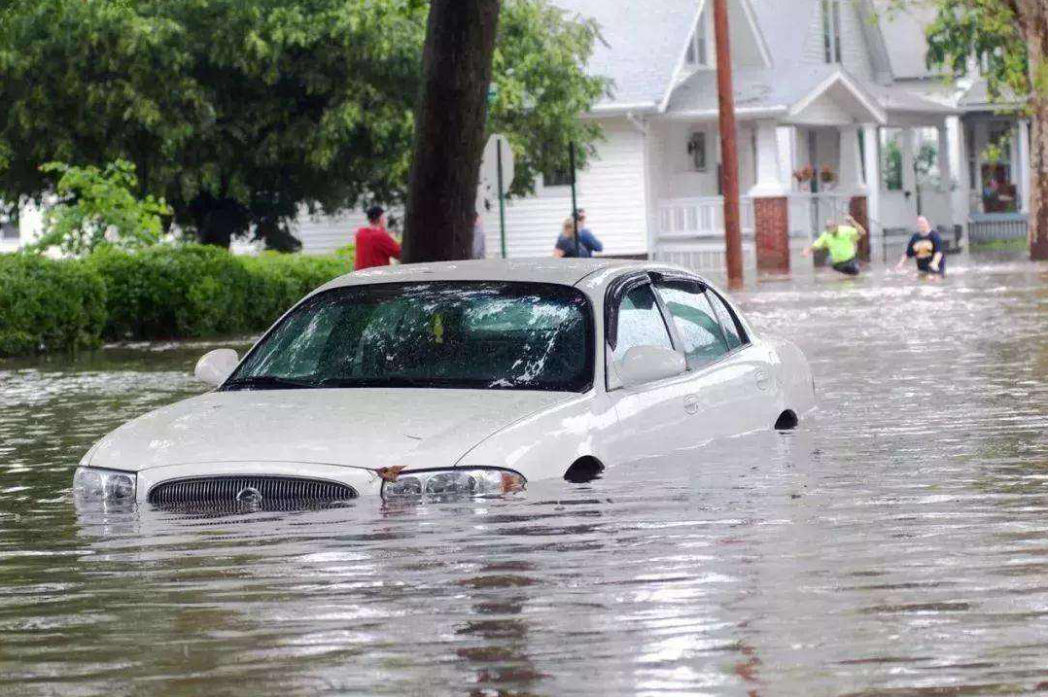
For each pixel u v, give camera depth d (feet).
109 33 266.77
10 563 49.21
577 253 221.66
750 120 387.14
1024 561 45.60
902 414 85.30
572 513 53.52
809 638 37.24
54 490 67.00
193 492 57.26
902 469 63.98
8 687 34.99
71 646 38.40
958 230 485.97
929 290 244.22
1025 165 498.28
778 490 58.54
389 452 56.59
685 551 47.57
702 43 412.36
